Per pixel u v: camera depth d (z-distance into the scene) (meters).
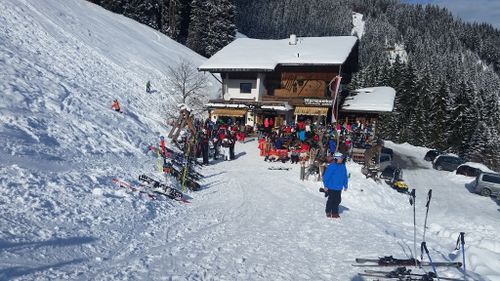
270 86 37.56
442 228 11.96
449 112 58.31
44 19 31.06
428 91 60.44
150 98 30.55
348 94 40.28
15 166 9.20
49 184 8.94
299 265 6.57
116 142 16.67
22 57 20.62
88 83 24.11
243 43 41.53
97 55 32.03
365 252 7.58
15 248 5.39
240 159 24.08
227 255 6.73
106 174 11.66
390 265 6.69
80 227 7.05
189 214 10.02
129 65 35.41
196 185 14.23
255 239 8.03
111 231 7.26
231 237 8.03
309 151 23.53
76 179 10.09
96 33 37.81
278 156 24.00
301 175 18.50
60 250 5.75
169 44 53.56
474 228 13.15
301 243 8.03
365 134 31.30
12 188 7.88
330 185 10.95
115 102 21.84
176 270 5.71
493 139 50.94
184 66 40.44
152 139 20.08
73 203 8.30
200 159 21.83
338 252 7.53
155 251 6.52
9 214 6.61
